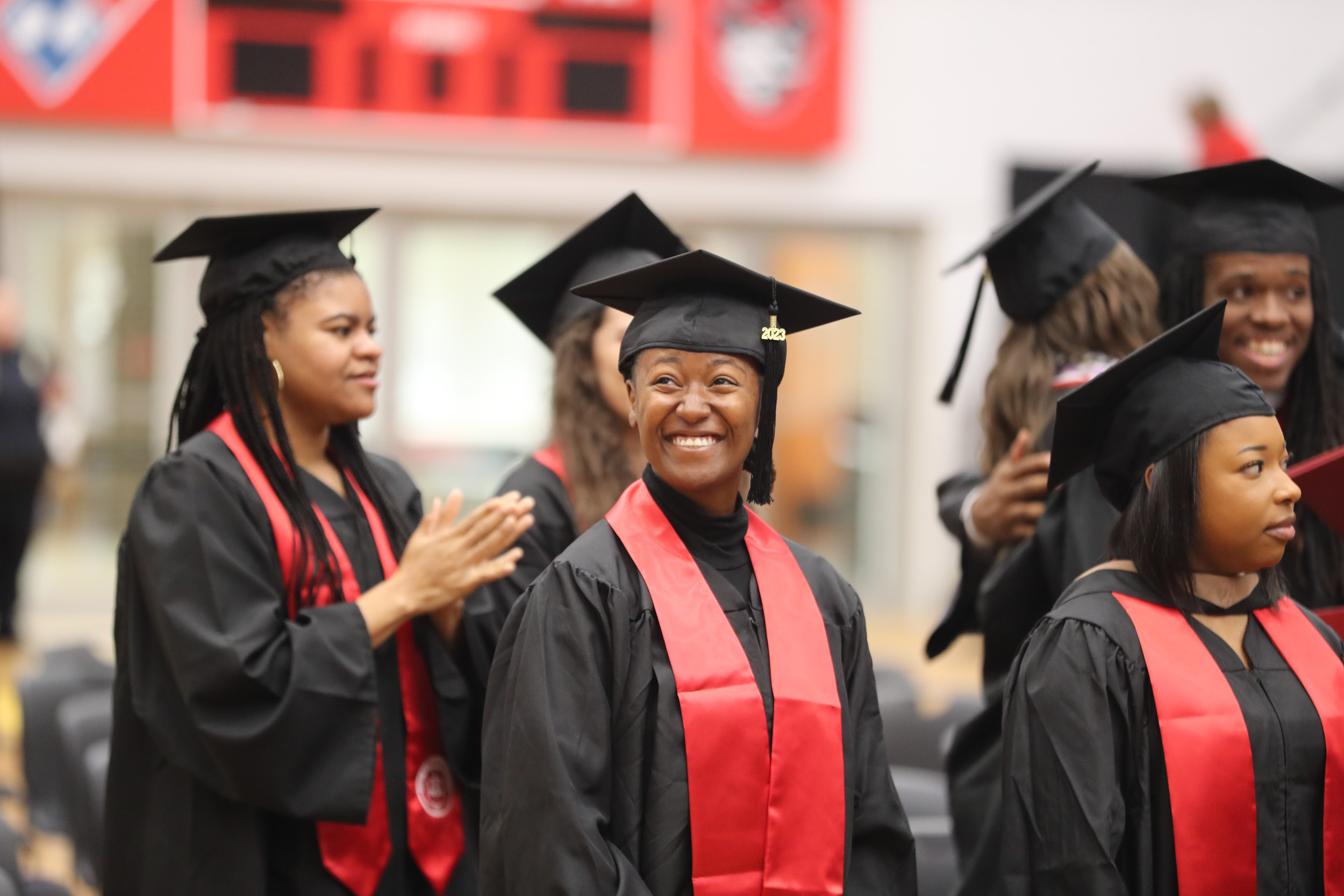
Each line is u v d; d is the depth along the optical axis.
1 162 13.44
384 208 14.19
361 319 4.21
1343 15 15.03
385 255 14.46
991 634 4.65
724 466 3.25
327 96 13.71
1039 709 3.46
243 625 3.80
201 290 4.24
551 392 5.09
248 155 13.70
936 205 14.91
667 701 3.17
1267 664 3.51
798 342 15.40
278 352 4.12
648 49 14.10
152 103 13.47
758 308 3.34
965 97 14.88
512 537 4.05
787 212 14.65
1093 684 3.40
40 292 13.99
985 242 4.93
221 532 3.89
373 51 13.70
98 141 13.52
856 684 3.48
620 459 4.81
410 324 14.63
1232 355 4.70
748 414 3.24
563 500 4.78
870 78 14.75
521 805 3.11
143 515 3.96
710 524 3.38
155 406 14.50
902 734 6.60
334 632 3.85
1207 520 3.43
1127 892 3.32
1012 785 3.51
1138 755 3.39
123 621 4.11
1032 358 4.74
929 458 15.07
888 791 3.45
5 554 12.84
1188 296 4.80
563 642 3.21
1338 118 15.07
